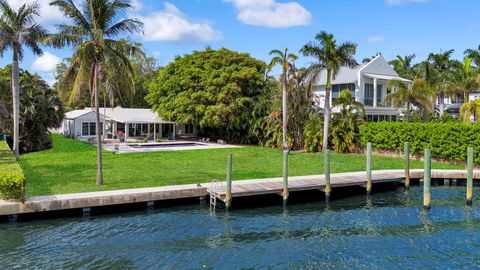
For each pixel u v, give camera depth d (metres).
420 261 11.85
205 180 19.81
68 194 15.92
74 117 44.59
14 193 14.46
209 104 41.03
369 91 40.25
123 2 17.94
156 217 15.63
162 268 11.12
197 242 13.16
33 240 12.87
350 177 20.66
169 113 42.88
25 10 25.50
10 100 32.53
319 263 11.68
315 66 30.06
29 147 33.19
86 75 17.47
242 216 16.16
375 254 12.38
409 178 21.58
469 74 40.00
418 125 28.42
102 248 12.41
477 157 25.16
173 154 30.59
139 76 61.03
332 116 33.69
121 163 25.39
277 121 34.84
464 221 15.74
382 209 17.50
